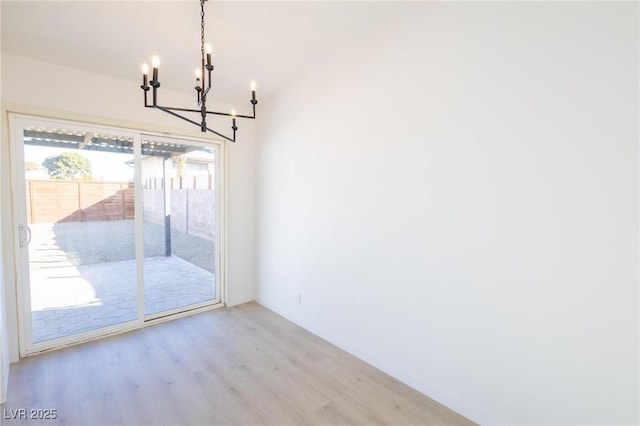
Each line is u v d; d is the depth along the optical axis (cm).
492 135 165
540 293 153
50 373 222
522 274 158
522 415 161
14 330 235
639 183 125
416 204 202
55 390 203
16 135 234
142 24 203
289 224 317
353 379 220
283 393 204
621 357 133
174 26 206
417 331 206
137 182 294
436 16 186
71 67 250
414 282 207
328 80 260
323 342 275
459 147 179
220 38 226
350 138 246
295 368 233
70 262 266
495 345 170
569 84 140
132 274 298
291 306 319
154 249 314
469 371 181
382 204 224
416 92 199
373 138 228
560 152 144
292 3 192
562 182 144
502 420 168
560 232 145
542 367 154
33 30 202
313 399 198
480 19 167
